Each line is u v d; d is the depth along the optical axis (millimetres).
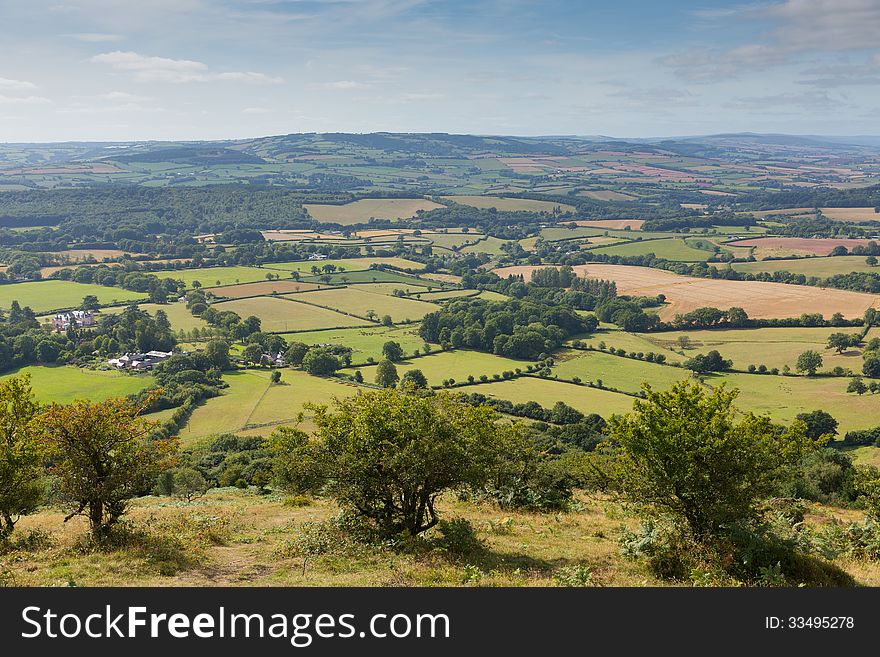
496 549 22781
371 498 22516
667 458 20734
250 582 18281
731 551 20094
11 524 22703
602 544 24469
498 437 26953
